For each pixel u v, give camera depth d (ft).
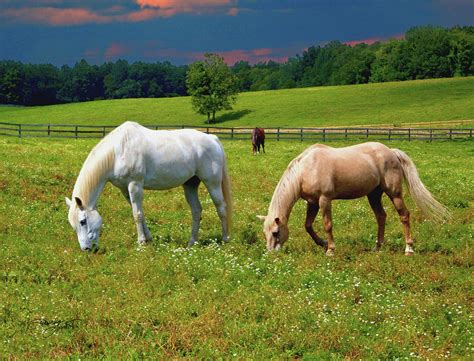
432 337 26.43
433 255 39.42
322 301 29.78
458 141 155.12
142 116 287.07
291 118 258.78
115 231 45.16
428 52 375.45
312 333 25.85
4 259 34.88
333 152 40.45
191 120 272.72
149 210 55.36
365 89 310.04
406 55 384.06
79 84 506.48
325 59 542.16
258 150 123.03
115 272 33.81
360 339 25.63
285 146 140.05
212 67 268.62
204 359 23.72
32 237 41.32
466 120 221.25
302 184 39.40
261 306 28.50
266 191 69.87
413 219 52.90
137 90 509.35
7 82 463.83
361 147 41.52
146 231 41.27
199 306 28.40
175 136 42.11
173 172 41.27
